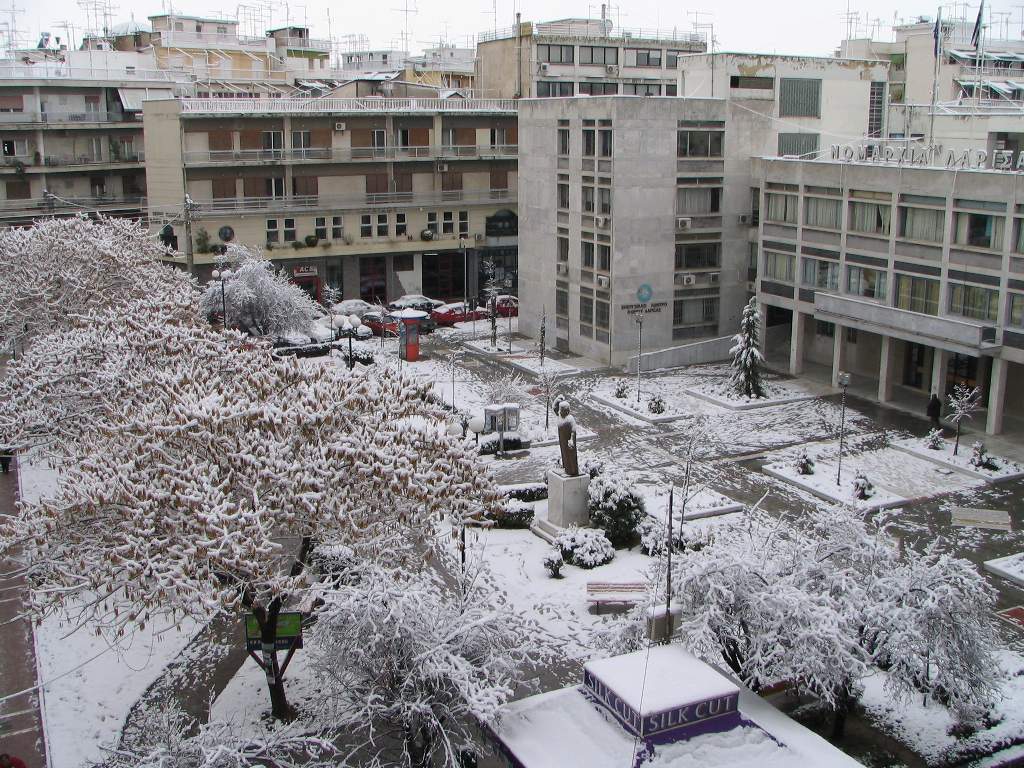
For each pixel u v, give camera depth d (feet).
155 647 92.58
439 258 255.09
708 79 190.39
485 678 68.03
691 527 115.03
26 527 74.64
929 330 148.56
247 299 188.75
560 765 58.75
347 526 76.23
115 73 279.08
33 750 77.71
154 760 62.08
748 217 192.13
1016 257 137.28
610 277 185.06
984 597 77.20
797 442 147.02
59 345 112.57
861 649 71.82
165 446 78.95
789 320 199.82
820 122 196.54
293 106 231.50
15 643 92.79
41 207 245.04
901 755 76.64
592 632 94.43
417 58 390.63
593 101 183.42
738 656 75.72
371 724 68.59
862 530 80.38
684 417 159.22
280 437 80.12
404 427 84.53
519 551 112.68
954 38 258.78
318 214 234.17
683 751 60.18
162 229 220.84
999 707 82.28
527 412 161.79
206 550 69.51
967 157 150.30
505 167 256.32
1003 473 131.75
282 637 78.79
